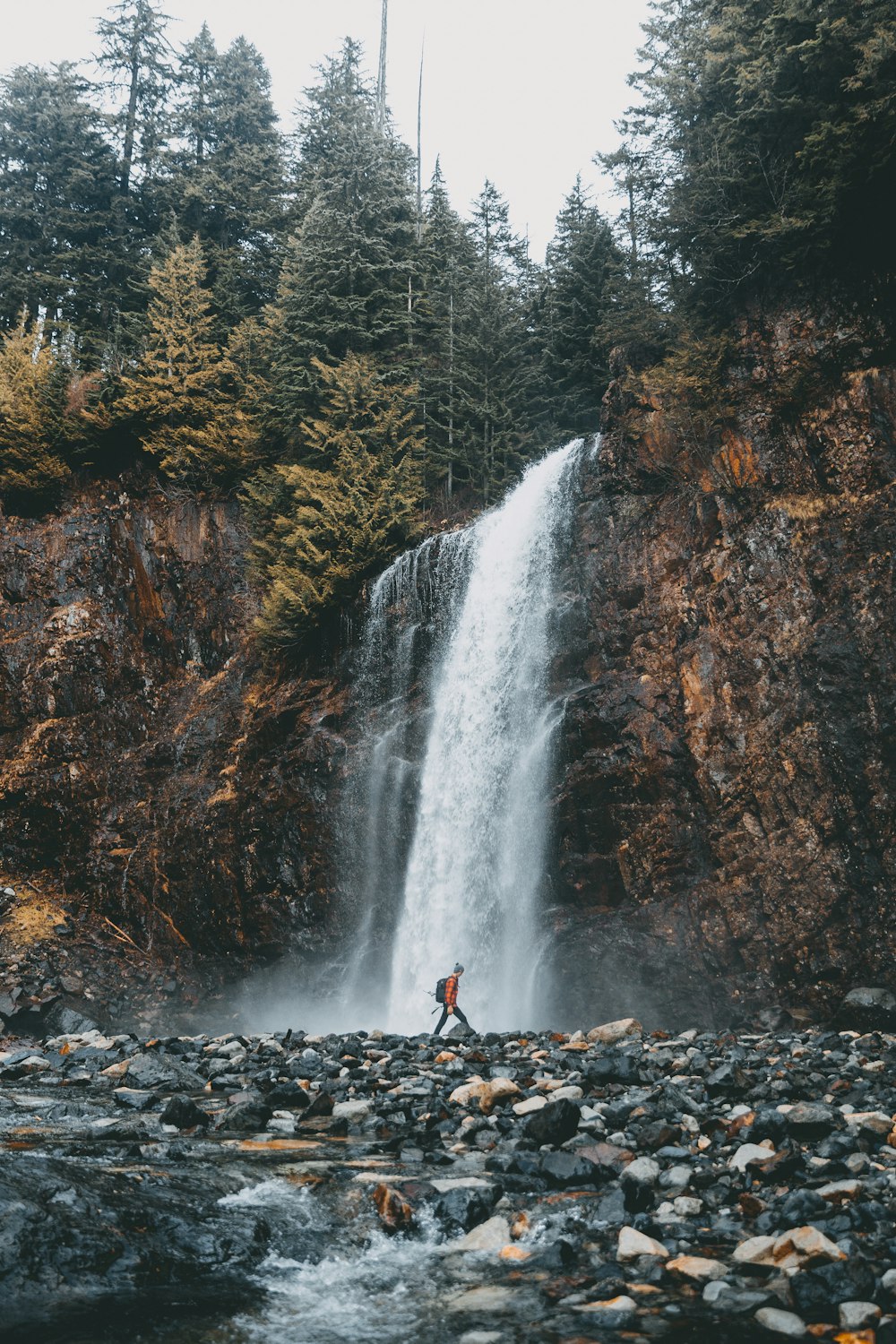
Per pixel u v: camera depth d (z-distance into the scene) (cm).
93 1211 483
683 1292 420
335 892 2419
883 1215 482
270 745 2697
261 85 5181
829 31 1778
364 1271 458
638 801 1912
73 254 4381
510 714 2219
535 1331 382
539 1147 677
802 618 1753
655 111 2234
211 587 3306
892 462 1728
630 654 2047
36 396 3512
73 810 2923
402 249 3503
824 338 1883
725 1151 633
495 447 3253
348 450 2869
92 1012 2408
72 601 3250
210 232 4500
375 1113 816
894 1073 983
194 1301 416
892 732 1582
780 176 2011
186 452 3381
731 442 1983
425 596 2556
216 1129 771
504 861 2103
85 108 4691
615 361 2331
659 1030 1466
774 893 1661
